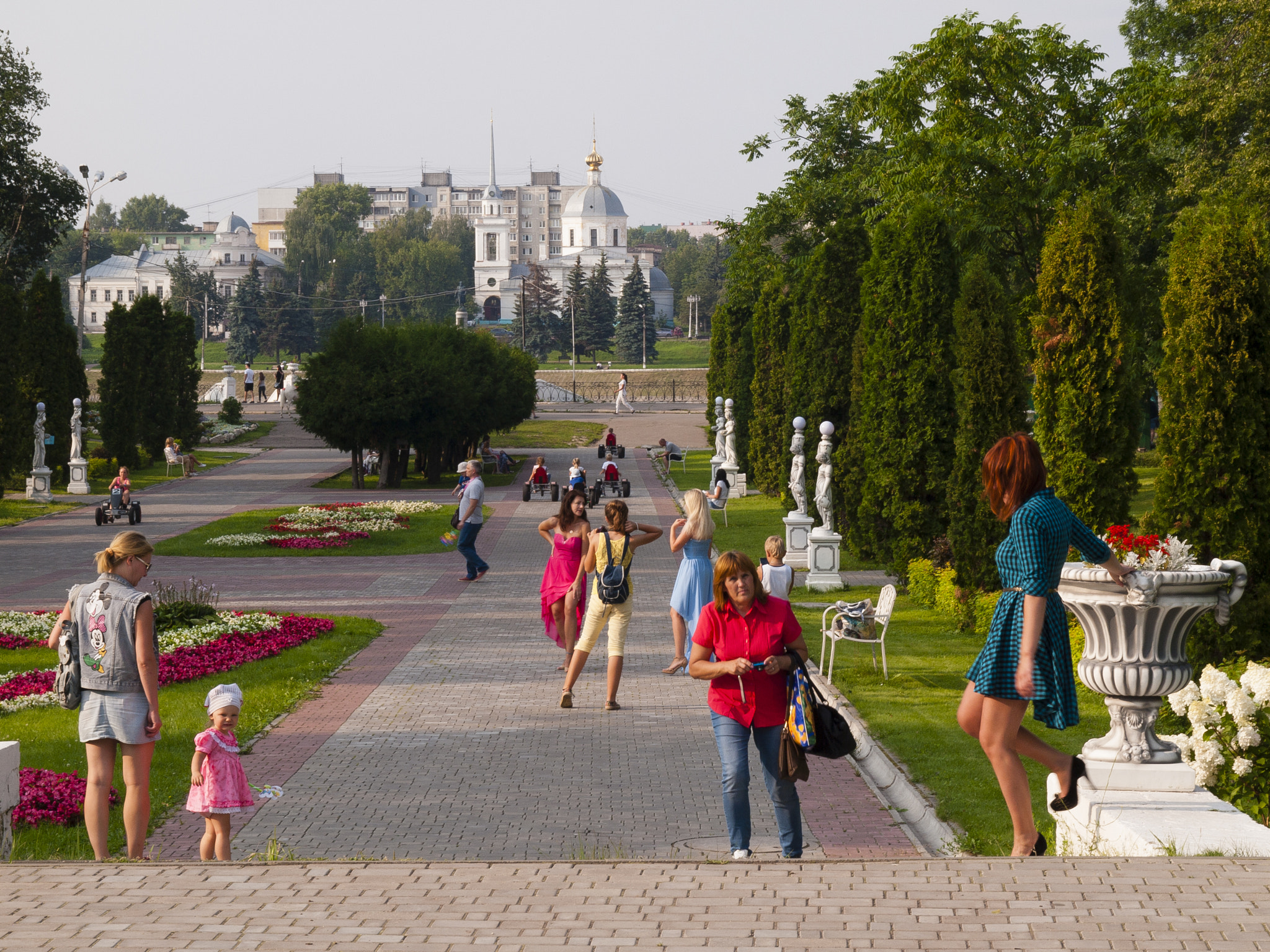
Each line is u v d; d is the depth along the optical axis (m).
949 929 5.87
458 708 17.95
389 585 33.53
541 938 5.87
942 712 17.36
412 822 12.16
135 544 10.04
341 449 67.69
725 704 9.70
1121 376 20.41
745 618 9.58
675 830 11.86
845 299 42.62
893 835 11.50
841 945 5.70
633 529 17.75
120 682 9.76
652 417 127.25
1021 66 41.94
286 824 12.14
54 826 12.04
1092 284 20.41
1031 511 7.43
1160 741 8.95
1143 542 13.27
